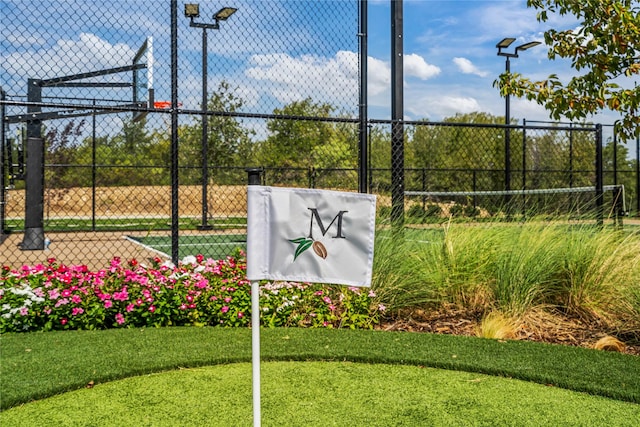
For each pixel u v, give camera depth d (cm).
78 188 1994
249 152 1689
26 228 1127
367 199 243
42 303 487
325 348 431
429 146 2166
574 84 587
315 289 541
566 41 589
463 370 390
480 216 663
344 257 242
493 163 2123
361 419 305
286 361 406
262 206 237
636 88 547
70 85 1121
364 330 496
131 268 540
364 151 653
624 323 502
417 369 391
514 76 607
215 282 538
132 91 1134
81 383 351
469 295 561
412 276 559
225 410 316
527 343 452
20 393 332
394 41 687
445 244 582
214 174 1733
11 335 467
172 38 623
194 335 470
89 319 494
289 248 239
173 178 613
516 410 320
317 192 240
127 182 2020
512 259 550
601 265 539
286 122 1548
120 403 326
